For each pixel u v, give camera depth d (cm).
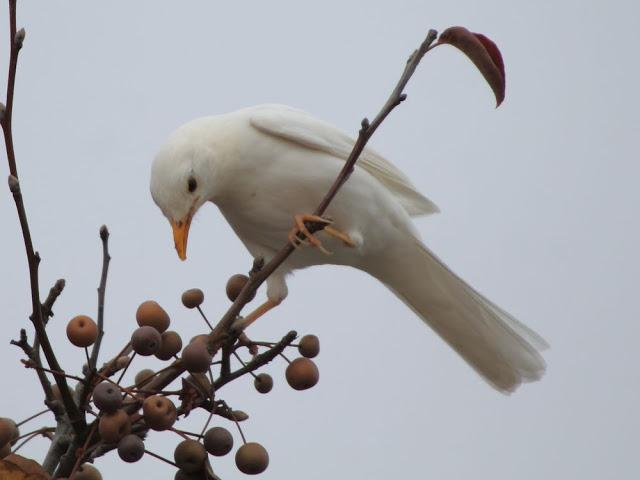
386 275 1238
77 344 730
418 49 732
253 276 772
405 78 740
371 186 1120
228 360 781
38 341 761
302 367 793
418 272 1224
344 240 1117
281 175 1092
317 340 817
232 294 881
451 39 721
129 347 788
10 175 669
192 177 1070
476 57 718
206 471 721
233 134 1086
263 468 739
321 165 1096
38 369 726
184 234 1077
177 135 1092
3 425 716
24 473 657
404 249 1191
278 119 1088
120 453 689
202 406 750
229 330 771
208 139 1082
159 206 1094
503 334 1238
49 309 764
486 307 1229
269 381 809
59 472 722
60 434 755
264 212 1117
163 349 763
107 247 849
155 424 707
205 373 748
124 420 691
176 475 727
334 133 1119
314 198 1105
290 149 1095
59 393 780
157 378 759
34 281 693
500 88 725
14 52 647
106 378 721
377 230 1152
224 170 1087
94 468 754
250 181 1098
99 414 719
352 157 776
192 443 717
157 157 1086
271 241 1159
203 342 732
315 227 787
